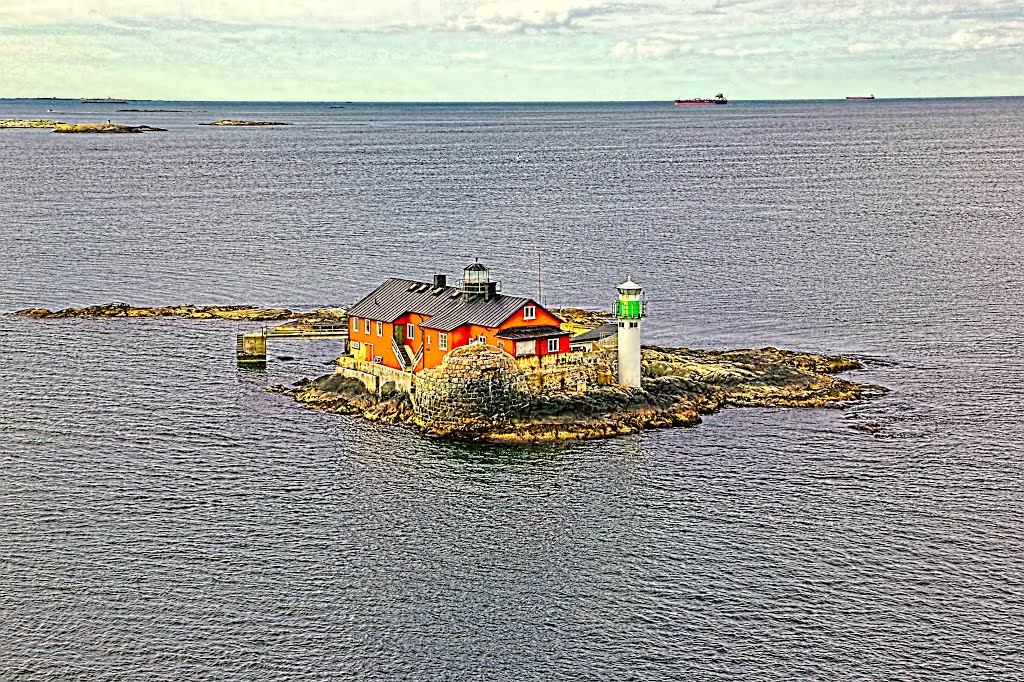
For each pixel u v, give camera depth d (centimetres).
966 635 7606
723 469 10112
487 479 9938
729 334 14600
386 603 8006
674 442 10706
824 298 16612
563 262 19812
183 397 12000
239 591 8112
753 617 7819
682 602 8000
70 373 12800
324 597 8062
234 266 19562
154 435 10906
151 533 8906
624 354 11488
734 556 8575
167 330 14712
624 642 7581
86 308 15850
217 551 8650
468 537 8900
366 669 7319
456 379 10962
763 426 11069
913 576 8269
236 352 13600
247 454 10469
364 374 11912
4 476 9906
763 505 9394
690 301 16512
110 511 9269
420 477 9975
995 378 12550
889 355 13512
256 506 9400
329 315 15488
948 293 16888
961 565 8406
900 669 7275
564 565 8481
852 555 8562
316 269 19325
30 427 11081
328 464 10256
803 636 7612
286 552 8644
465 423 10956
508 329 11331
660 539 8844
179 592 8088
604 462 10281
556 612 7906
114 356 13488
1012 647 7488
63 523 9044
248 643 7550
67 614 7806
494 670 7312
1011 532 8881
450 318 11544
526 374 11181
